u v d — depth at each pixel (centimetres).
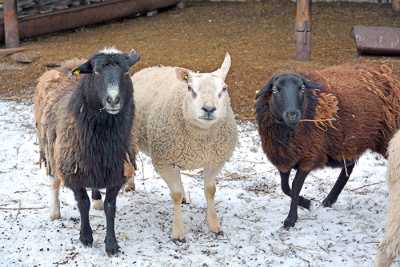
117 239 683
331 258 643
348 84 737
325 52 1288
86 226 663
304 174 717
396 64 1183
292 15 1612
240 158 921
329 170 891
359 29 1282
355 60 1225
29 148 953
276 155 713
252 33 1452
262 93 700
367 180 852
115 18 1577
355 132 728
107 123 619
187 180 851
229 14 1639
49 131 676
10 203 773
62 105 659
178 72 650
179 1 1706
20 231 698
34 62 1279
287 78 675
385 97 750
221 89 634
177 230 682
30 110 1114
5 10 1339
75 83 683
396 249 542
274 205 777
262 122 709
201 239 686
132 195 805
